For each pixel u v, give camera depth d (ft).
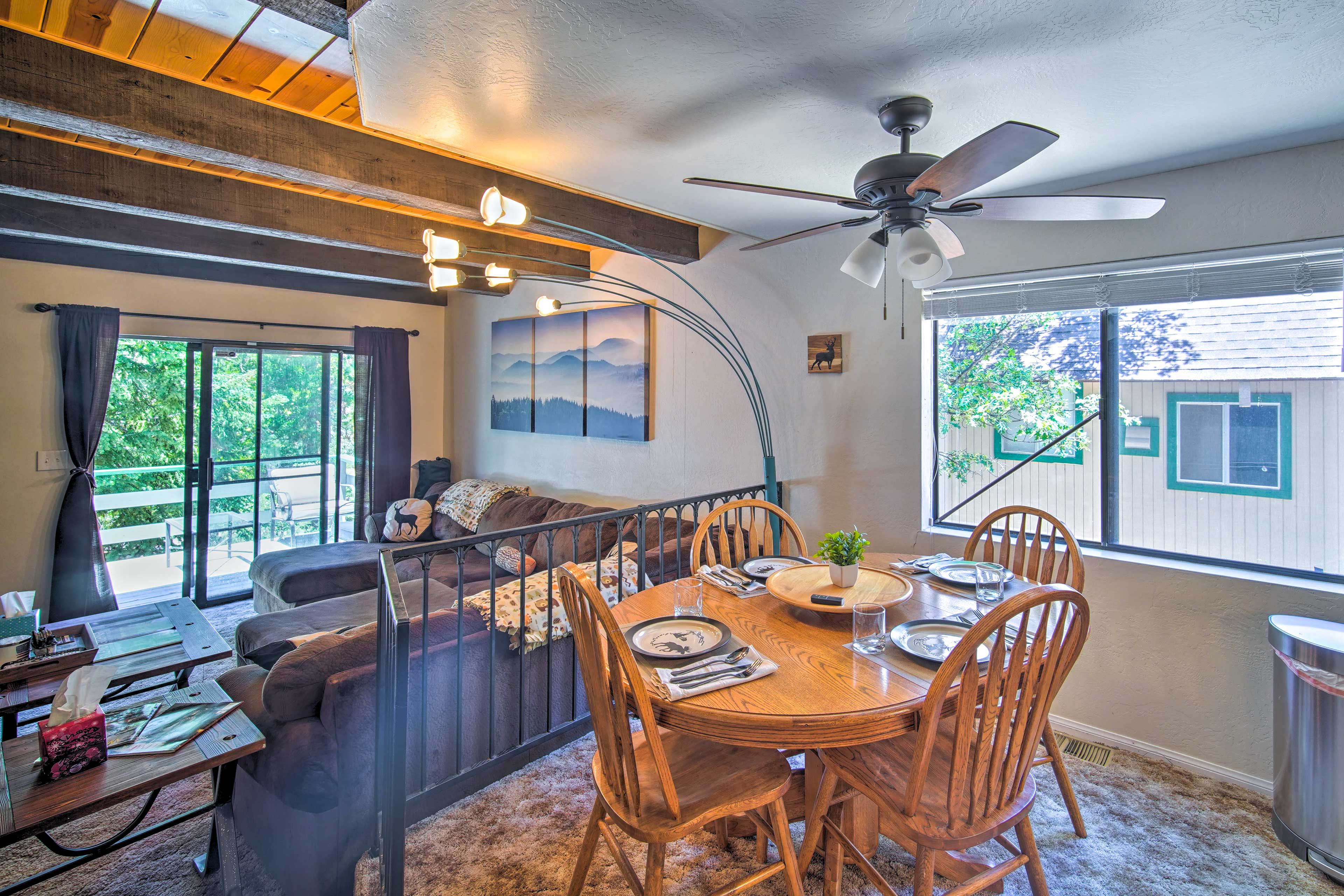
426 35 5.01
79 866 5.49
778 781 5.05
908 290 9.91
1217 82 5.65
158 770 5.18
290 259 13.70
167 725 5.80
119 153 8.80
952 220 9.41
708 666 4.98
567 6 4.58
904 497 10.07
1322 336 7.15
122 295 13.79
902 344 10.00
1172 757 7.94
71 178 8.54
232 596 15.58
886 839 6.65
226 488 15.38
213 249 12.69
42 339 13.01
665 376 13.30
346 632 6.65
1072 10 4.57
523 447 16.70
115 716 5.97
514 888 5.95
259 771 5.99
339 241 11.12
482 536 7.02
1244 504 7.73
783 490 11.47
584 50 5.20
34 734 5.75
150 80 6.53
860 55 5.24
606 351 14.25
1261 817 6.90
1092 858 6.27
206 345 14.93
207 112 6.89
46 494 13.15
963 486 9.90
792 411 11.30
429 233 8.67
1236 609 7.48
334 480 17.04
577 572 4.64
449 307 18.99
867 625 5.16
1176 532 8.21
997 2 4.50
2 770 5.16
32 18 5.56
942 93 5.91
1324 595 6.95
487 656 7.32
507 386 16.93
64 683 5.52
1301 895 5.77
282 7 4.64
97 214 11.40
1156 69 5.42
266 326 15.66
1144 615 8.09
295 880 5.78
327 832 5.75
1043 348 9.12
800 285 11.13
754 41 5.06
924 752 4.34
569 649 8.38
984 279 9.16
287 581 12.64
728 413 12.27
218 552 15.33
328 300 16.74
